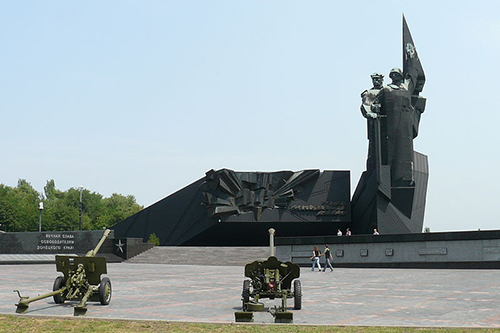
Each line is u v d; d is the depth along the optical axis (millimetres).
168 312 14422
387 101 51438
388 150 51125
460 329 11547
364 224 53031
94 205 164625
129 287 21859
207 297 18156
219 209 54688
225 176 55000
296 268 15547
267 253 47438
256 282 15406
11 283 23312
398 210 50875
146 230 61344
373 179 51656
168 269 36938
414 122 52938
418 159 53719
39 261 45156
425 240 35781
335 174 56188
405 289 21094
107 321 12453
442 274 29422
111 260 48594
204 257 47906
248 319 12719
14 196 144750
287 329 11594
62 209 131000
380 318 13539
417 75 53094
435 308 15367
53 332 11141
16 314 13297
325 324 12289
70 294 15453
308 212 55406
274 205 55344
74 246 49594
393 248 37219
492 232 33156
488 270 32031
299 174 55625
